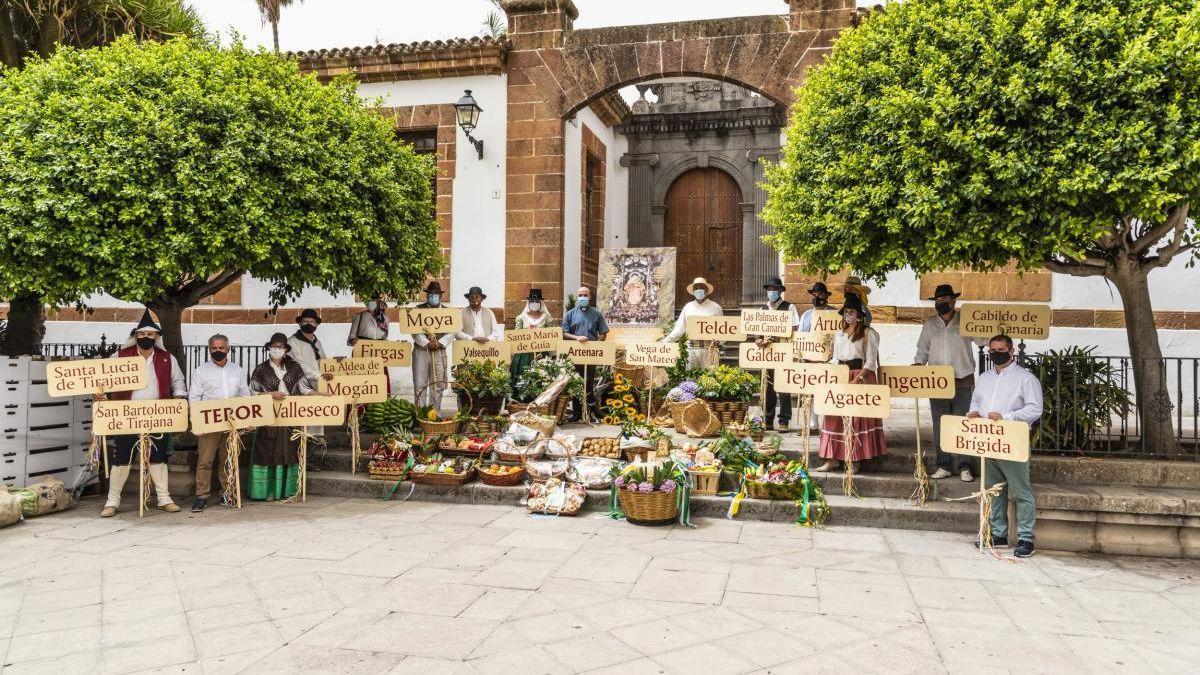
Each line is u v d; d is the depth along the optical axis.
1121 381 8.70
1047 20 5.70
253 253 6.89
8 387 7.27
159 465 7.16
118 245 6.33
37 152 6.38
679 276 16.00
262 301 12.54
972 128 5.69
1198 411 6.67
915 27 6.29
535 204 11.80
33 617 4.48
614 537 6.19
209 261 6.69
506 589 4.93
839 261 6.69
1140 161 5.20
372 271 7.84
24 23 9.79
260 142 6.95
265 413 7.36
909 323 10.49
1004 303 10.25
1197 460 6.55
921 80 6.05
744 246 15.45
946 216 5.77
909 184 5.88
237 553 5.73
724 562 5.52
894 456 7.41
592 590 4.91
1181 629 4.35
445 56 11.81
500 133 11.92
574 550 5.81
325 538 6.15
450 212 12.10
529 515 6.93
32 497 6.87
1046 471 6.62
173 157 6.65
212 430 7.11
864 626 4.35
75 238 6.29
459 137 12.05
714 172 15.92
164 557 5.64
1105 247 6.92
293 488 7.68
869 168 6.23
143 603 4.70
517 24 11.82
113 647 4.06
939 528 6.46
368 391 8.10
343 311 12.20
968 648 4.07
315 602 4.70
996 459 5.93
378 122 8.48
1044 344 10.21
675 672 3.77
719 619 4.44
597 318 10.49
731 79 11.03
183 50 7.30
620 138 16.06
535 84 11.77
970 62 5.91
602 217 14.93
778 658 3.93
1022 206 5.72
